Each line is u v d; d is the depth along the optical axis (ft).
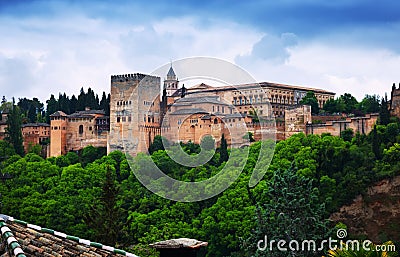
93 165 304.30
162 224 237.04
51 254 34.27
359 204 244.83
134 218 242.58
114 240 156.35
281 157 283.38
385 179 250.78
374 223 237.45
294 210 151.64
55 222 247.50
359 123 325.21
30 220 252.01
